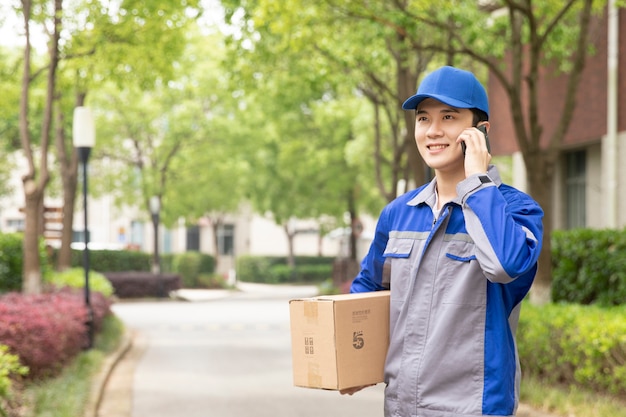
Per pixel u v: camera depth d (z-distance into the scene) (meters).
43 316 10.45
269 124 38.69
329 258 55.22
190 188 39.91
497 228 2.90
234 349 15.97
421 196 3.23
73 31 14.73
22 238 17.45
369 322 3.21
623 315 8.94
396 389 3.12
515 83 11.59
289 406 9.84
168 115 37.81
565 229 18.02
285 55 18.17
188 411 9.57
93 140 14.09
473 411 2.97
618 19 14.72
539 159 11.07
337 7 11.99
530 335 9.46
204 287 45.34
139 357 14.75
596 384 8.73
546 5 12.53
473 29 11.43
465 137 3.09
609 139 14.85
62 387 9.63
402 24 11.12
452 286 3.06
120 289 33.97
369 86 21.23
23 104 14.12
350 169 37.25
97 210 55.75
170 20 15.05
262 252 61.75
